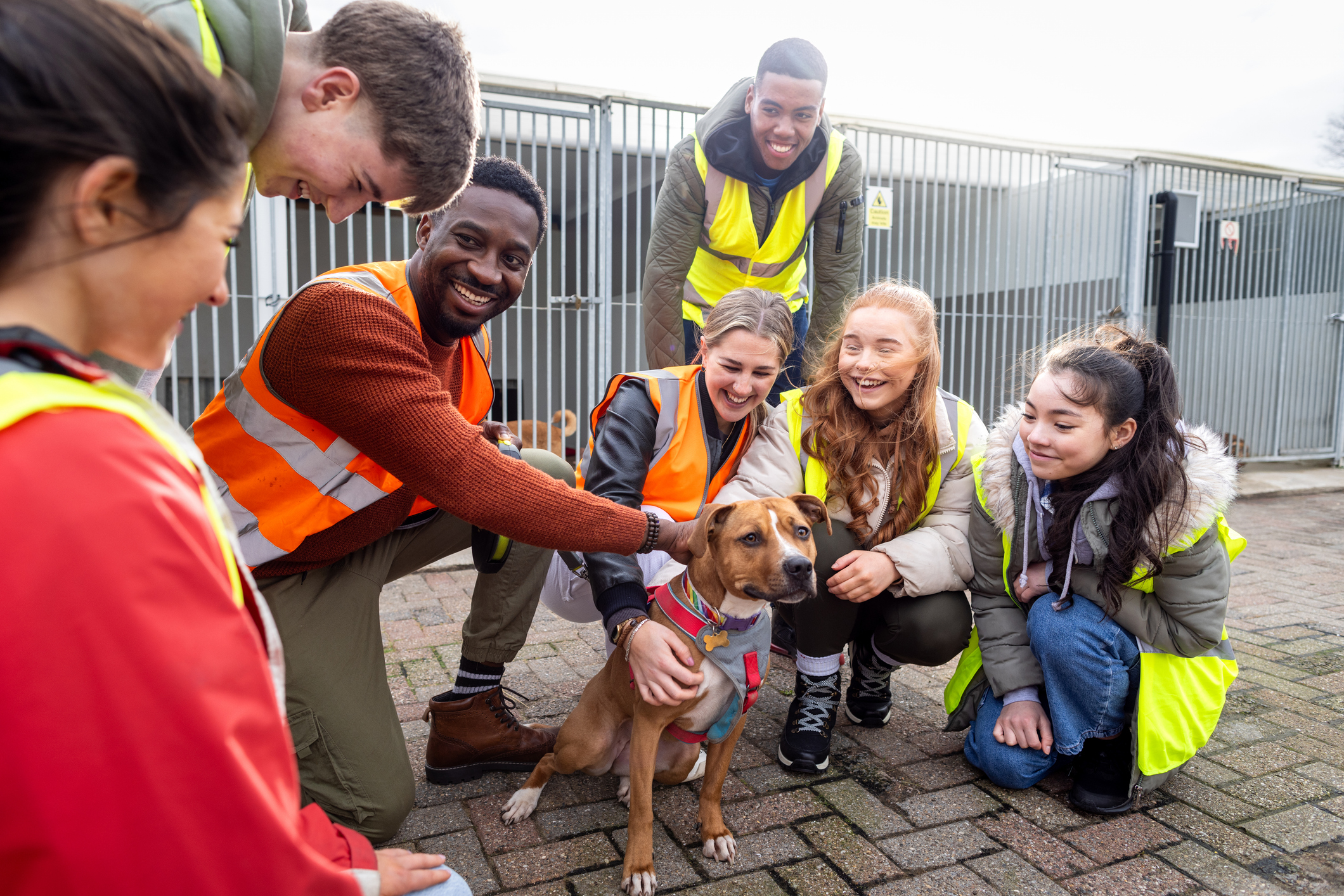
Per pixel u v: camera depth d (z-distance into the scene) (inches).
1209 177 325.7
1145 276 322.0
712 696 78.9
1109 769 90.4
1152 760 88.4
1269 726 111.7
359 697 75.7
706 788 81.6
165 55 26.0
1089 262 310.5
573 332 318.3
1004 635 99.0
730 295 97.1
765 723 111.9
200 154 26.3
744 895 74.9
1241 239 337.1
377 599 81.2
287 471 70.2
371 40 50.1
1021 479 96.1
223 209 29.0
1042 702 98.3
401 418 62.7
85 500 23.6
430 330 78.6
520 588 91.8
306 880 28.2
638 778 76.4
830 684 99.3
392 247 295.1
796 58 125.0
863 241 155.6
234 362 242.2
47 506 23.1
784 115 127.6
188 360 239.0
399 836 84.0
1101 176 308.7
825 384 103.2
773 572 76.4
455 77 53.2
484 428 93.4
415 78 50.9
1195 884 76.8
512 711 113.9
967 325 309.3
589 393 238.4
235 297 207.3
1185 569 88.1
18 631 22.6
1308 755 103.1
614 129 234.1
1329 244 354.3
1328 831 85.9
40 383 24.8
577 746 85.0
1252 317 342.0
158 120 24.9
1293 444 355.6
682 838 84.0
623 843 83.0
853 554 97.0
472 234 73.0
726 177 136.7
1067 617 91.0
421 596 169.2
